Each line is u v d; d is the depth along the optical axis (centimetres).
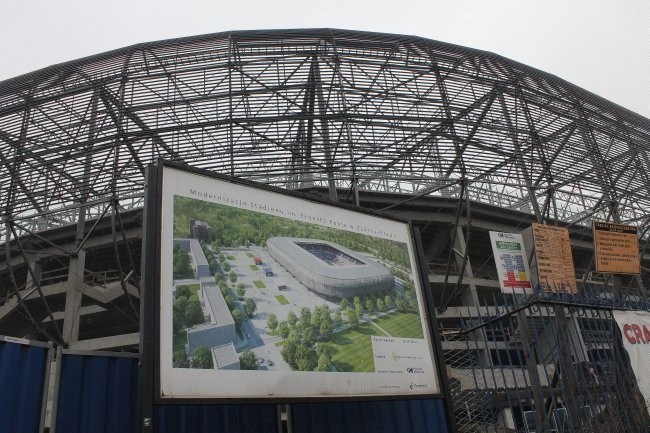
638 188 2255
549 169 1925
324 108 1817
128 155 1666
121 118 1700
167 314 754
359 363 953
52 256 2578
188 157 1617
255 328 854
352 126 1789
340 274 1023
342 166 1700
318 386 879
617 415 886
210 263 847
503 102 1997
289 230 995
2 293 3003
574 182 1972
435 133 1747
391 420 1085
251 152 1655
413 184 2719
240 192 959
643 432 902
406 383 993
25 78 2075
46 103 1848
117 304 2827
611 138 2273
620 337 970
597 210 2166
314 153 1730
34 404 791
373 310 1034
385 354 997
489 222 3080
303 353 894
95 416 851
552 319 968
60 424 809
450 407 1016
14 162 1683
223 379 773
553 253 1345
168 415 862
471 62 2125
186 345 755
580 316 973
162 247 793
